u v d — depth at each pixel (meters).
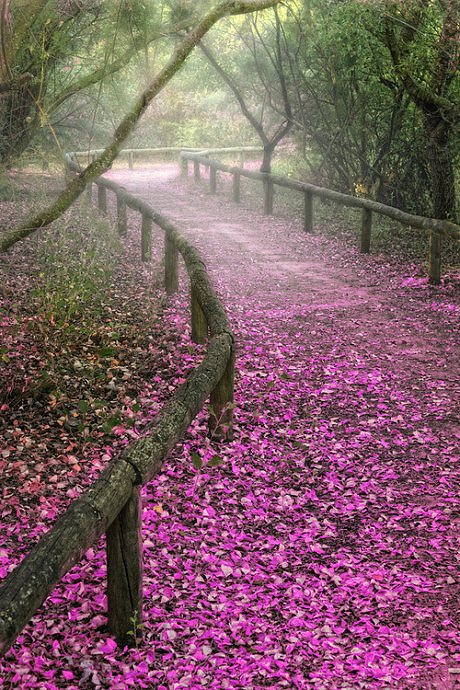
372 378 5.81
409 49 9.38
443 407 5.25
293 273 9.50
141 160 22.09
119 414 4.22
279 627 2.90
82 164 12.88
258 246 11.12
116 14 5.86
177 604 3.01
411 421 5.03
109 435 4.59
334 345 6.69
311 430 4.86
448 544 3.52
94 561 3.29
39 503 3.77
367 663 2.66
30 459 4.21
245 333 6.94
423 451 4.57
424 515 3.79
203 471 4.25
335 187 13.71
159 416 3.27
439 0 8.86
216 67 13.09
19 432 4.50
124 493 2.63
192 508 3.75
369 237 10.37
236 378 5.72
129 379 5.44
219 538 3.58
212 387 3.89
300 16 12.10
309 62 12.84
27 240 9.02
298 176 15.48
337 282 9.02
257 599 3.10
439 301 8.04
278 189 15.86
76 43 6.58
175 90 20.70
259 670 2.62
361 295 8.41
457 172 10.93
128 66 6.49
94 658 2.65
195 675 2.59
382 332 7.06
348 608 3.03
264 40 14.23
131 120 5.77
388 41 9.50
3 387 4.93
